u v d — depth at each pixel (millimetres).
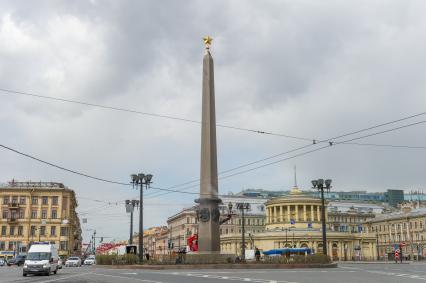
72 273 35719
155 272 33688
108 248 112250
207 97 41719
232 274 29922
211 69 42281
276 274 29969
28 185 105812
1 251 98500
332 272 33125
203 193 41094
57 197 103000
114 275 29922
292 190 121312
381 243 132750
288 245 108875
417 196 192250
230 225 136125
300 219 116938
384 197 187000
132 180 48188
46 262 33094
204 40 42750
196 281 23016
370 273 31766
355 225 138750
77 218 141750
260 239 112625
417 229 119438
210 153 41094
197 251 43281
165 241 161500
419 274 30672
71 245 109750
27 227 100312
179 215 143125
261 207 141375
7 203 100875
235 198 140875
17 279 27578
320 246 109250
